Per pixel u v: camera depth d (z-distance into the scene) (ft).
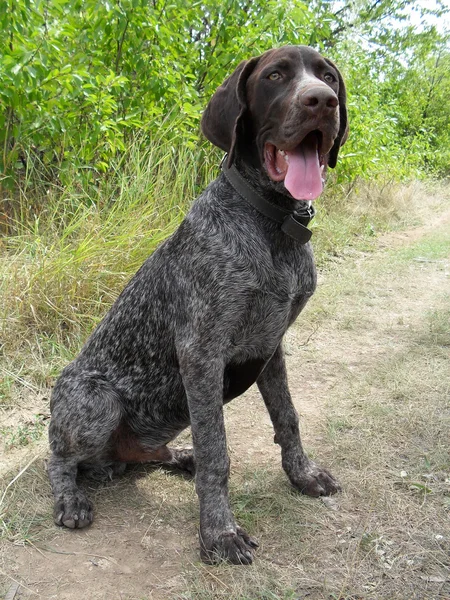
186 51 7.19
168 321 2.98
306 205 2.95
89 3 6.08
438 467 3.30
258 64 2.88
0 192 6.06
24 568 2.59
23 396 4.14
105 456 3.22
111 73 5.86
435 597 2.36
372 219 10.44
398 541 2.71
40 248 5.20
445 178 17.57
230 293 2.74
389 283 7.04
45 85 5.63
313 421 3.92
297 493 3.11
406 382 4.37
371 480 3.19
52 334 4.76
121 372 3.16
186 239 2.93
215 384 2.76
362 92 11.90
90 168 6.34
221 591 2.44
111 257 5.27
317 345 5.25
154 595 2.45
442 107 21.58
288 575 2.52
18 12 5.36
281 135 2.66
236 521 2.88
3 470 3.31
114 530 2.87
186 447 3.68
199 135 7.18
